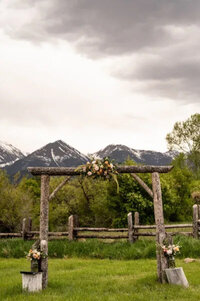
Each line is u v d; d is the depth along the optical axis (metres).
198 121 50.84
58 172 9.56
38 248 9.06
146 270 10.93
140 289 8.38
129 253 13.80
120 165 9.75
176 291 8.03
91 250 14.62
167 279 8.94
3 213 22.67
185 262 12.23
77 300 7.38
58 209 25.17
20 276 10.50
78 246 14.88
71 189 26.22
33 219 23.94
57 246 15.00
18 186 28.19
